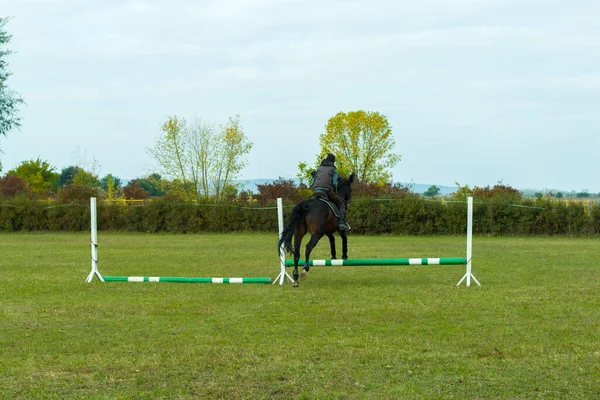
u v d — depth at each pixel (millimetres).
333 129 44344
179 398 6230
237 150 44406
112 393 6383
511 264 17609
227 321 9797
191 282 13609
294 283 13398
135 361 7488
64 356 7770
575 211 30781
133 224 35094
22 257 20609
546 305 10859
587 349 7855
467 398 6156
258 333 8945
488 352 7711
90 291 12977
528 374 6875
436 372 6984
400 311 10383
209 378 6836
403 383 6613
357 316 10047
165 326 9469
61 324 9633
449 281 14164
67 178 80625
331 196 13664
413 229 32156
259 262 18922
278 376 6855
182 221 34250
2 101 46656
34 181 63656
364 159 44406
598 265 17266
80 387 6594
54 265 18125
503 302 11188
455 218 31750
